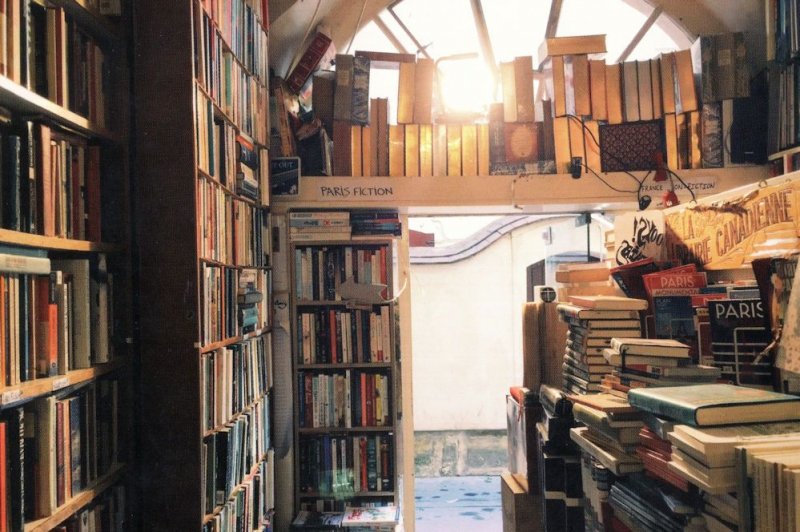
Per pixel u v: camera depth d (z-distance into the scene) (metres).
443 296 6.31
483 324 6.30
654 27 4.44
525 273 6.29
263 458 3.18
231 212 2.66
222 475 2.31
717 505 1.33
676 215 2.55
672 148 3.75
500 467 6.13
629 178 3.74
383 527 3.23
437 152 3.78
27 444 1.50
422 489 5.44
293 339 3.54
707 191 3.71
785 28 3.44
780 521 1.06
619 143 3.77
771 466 1.08
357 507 3.47
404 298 3.99
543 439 2.96
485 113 3.96
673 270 2.27
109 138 1.96
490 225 6.28
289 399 3.52
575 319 2.56
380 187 3.72
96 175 1.88
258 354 3.13
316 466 3.53
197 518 2.06
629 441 1.86
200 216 2.17
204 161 2.25
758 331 1.71
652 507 1.65
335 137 3.76
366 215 3.65
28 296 1.49
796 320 1.48
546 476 2.77
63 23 1.68
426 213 4.09
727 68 3.73
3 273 1.39
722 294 2.07
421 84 3.80
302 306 3.69
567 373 2.81
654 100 3.78
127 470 2.00
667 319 2.15
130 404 2.02
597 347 2.43
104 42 2.04
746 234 2.05
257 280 3.14
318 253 3.58
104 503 1.84
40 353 1.55
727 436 1.27
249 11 3.09
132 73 2.09
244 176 2.86
